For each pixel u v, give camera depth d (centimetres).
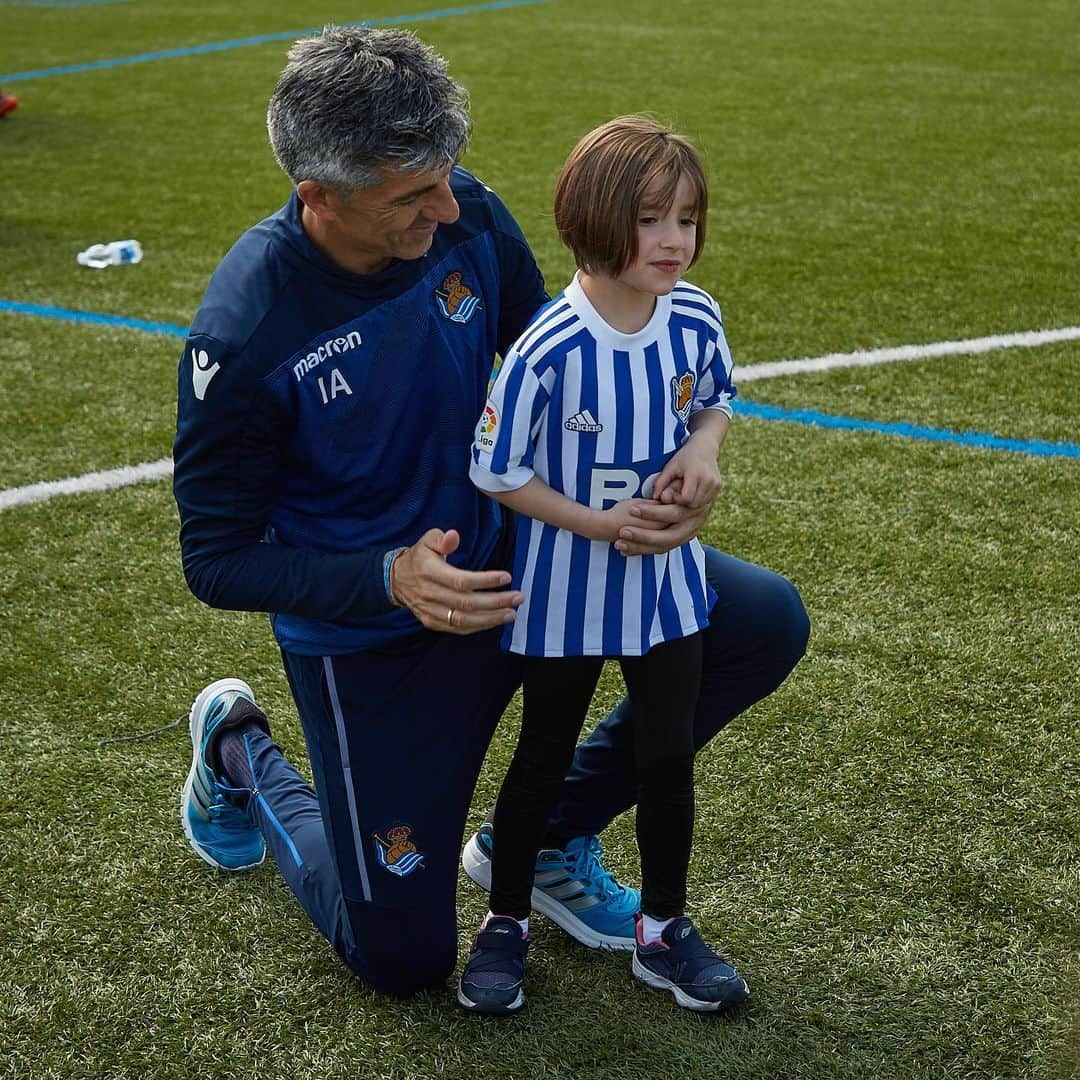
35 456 413
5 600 336
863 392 447
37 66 1116
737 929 225
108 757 276
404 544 204
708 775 263
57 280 577
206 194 709
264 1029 208
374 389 193
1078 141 786
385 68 168
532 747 205
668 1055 200
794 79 984
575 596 196
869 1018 206
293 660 209
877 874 236
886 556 344
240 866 242
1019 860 238
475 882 240
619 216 178
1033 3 1319
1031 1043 200
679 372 193
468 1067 200
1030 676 292
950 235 616
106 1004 213
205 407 186
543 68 1048
